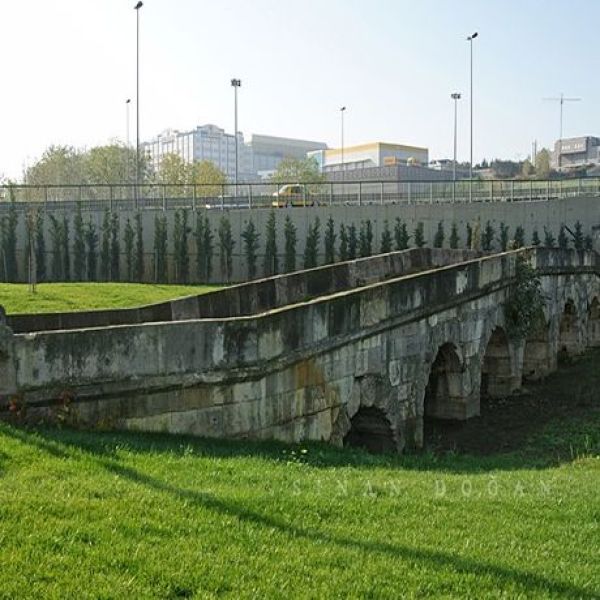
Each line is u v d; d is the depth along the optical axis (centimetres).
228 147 16550
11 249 4122
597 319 3278
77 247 4159
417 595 620
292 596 590
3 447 880
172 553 643
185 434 1145
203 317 1744
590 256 3089
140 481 838
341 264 2108
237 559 648
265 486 906
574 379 2533
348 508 845
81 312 1548
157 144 17150
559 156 13225
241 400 1212
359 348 1491
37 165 8956
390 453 1566
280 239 4097
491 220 3928
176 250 4116
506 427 1922
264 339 1237
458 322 1909
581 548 801
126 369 1090
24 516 679
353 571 652
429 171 8744
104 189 5338
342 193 5028
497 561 723
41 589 557
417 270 2409
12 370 1012
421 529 802
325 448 1336
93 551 628
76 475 820
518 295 2266
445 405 1973
